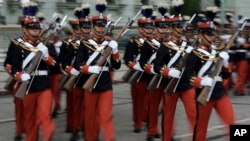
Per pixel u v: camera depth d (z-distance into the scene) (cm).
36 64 1579
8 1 4488
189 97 1602
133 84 1977
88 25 1786
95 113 1648
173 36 1686
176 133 1969
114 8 5328
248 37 3003
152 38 1867
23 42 1609
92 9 4612
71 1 4897
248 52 3017
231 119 1495
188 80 1520
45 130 1548
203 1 4741
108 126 1597
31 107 1599
